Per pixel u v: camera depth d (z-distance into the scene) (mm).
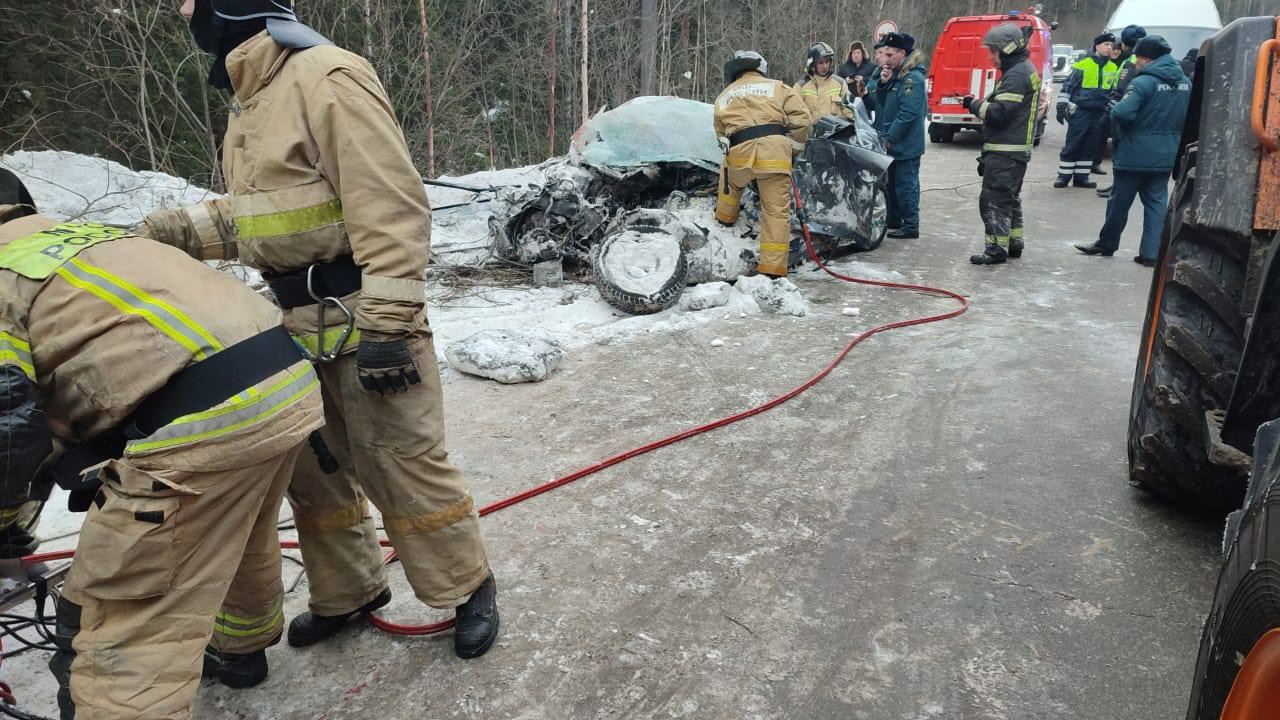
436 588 2377
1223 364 2756
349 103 1962
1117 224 7445
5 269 1653
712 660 2457
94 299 1651
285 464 2029
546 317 5758
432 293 6277
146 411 1696
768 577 2863
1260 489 1659
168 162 10023
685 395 4480
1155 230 7156
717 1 20641
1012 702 2277
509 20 14859
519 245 6598
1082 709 2248
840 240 7547
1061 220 9414
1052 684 2342
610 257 5902
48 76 9555
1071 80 11281
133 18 9203
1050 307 6078
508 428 4098
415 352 2193
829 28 24922
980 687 2336
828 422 4141
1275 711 1378
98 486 1745
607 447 3885
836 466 3680
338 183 2039
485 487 3533
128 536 1677
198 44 2115
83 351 1650
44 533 3111
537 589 2809
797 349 5180
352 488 2441
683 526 3201
